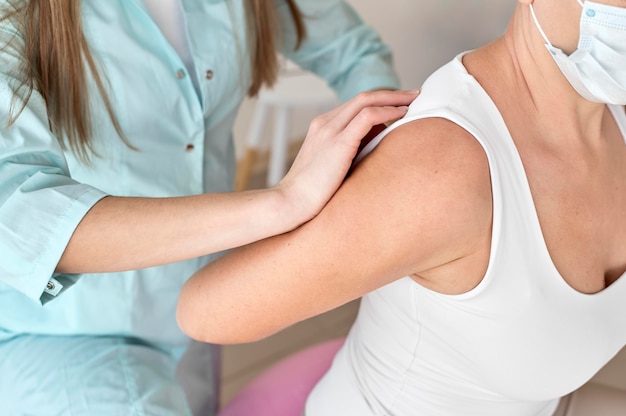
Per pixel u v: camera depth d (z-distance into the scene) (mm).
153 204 975
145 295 1310
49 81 1105
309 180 894
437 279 908
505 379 968
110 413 1174
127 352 1284
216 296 966
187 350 1474
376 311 1054
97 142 1187
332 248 872
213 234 935
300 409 1306
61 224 967
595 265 950
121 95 1177
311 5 1494
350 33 1539
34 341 1270
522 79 922
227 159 1465
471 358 962
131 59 1178
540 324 912
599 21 808
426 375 1014
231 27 1281
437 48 2521
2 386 1229
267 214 909
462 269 880
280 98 2609
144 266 984
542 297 896
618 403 1217
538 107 927
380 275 872
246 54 1329
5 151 995
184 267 1336
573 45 851
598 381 1276
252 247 950
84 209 972
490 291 881
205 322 988
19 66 1052
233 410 1335
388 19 2699
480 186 830
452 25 2426
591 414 1194
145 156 1234
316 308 923
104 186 1227
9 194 993
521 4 912
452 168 826
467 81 898
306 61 1578
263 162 3365
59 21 1065
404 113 915
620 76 831
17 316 1256
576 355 957
